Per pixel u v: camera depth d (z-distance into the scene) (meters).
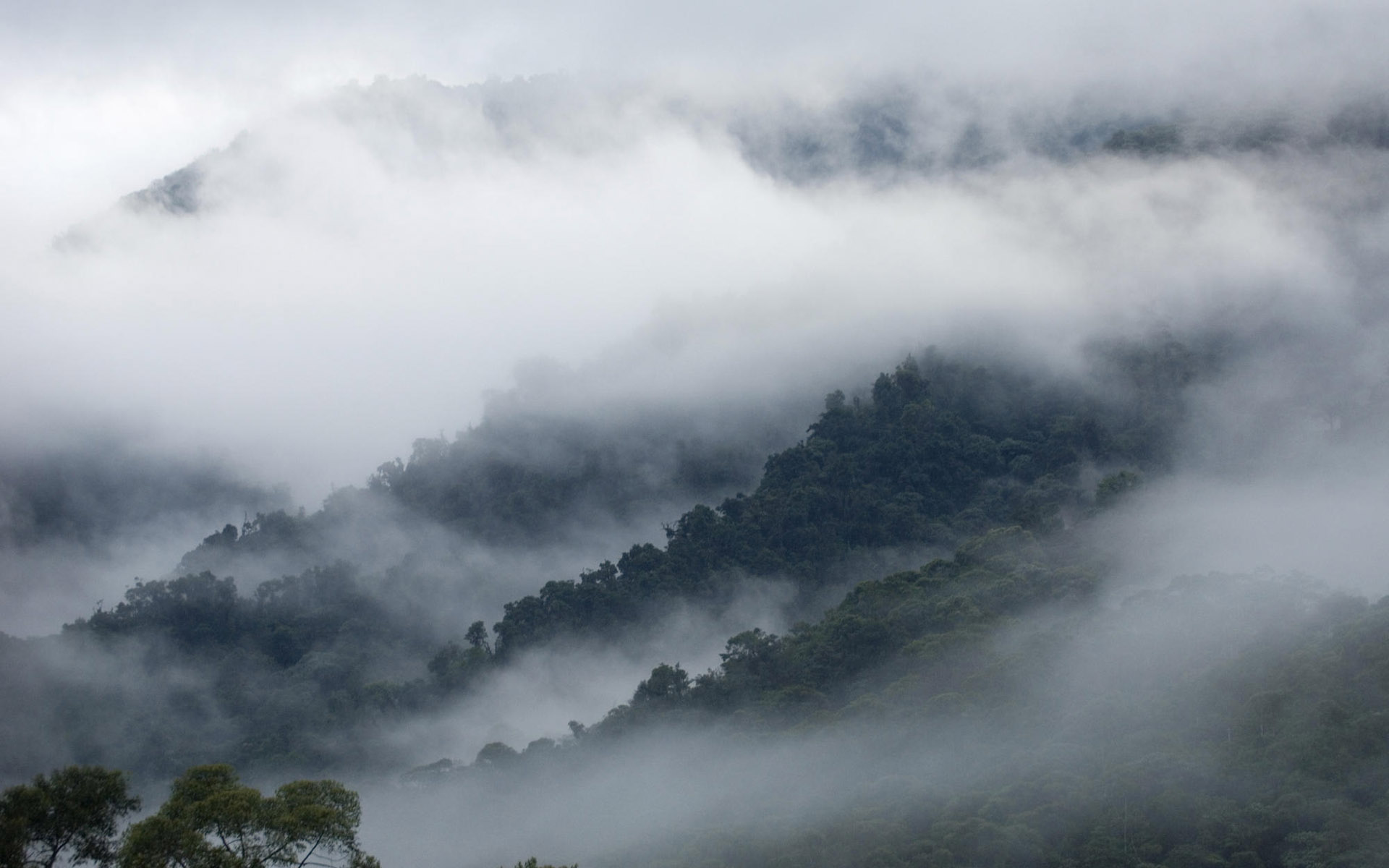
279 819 40.72
